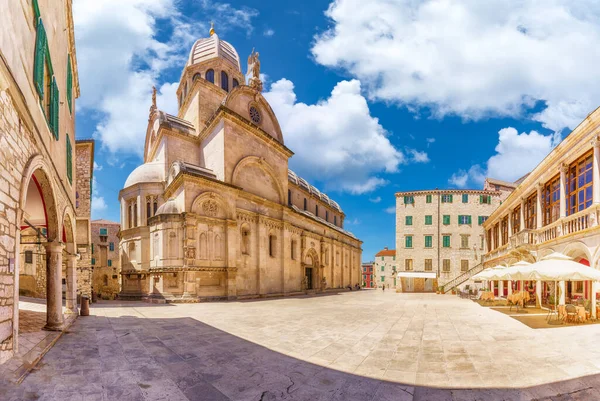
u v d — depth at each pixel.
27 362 7.63
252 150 37.31
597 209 15.83
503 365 8.54
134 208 36.25
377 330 13.69
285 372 8.05
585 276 13.34
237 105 37.00
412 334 12.82
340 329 13.86
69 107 15.21
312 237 48.38
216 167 34.59
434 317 17.97
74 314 16.05
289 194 50.16
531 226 25.59
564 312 15.46
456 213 50.88
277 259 38.69
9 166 6.87
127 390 6.67
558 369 8.04
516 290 28.41
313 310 21.31
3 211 6.66
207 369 8.19
